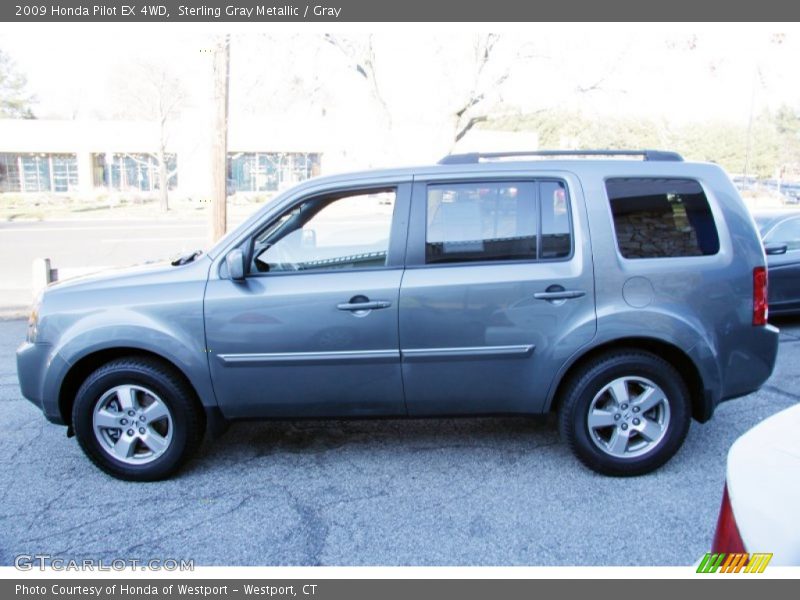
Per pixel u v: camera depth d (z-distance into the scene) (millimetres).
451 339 3887
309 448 4551
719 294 3906
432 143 11930
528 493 3826
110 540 3424
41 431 4996
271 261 4020
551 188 3969
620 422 3943
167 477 4090
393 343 3895
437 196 3984
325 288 3893
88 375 4145
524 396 3969
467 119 11797
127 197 38094
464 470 4145
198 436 4094
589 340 3857
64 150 38688
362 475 4113
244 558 3240
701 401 4016
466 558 3193
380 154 11891
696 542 3277
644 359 3889
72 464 4383
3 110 40219
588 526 3449
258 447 4582
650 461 3947
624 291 3865
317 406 4020
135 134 38875
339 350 3910
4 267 15586
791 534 1650
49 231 24547
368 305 3863
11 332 8680
